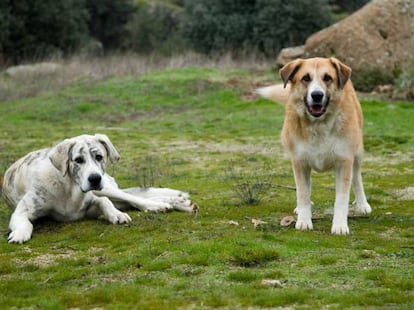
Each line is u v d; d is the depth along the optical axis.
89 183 10.03
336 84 9.43
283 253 8.37
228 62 34.00
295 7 43.94
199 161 17.00
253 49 43.09
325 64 9.47
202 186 13.77
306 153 9.65
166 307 6.66
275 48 44.09
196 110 26.30
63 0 49.19
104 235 9.73
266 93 11.70
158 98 28.12
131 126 23.98
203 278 7.53
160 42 55.38
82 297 7.02
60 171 10.27
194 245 8.58
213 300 6.77
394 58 26.02
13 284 7.59
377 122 21.00
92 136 10.45
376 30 26.45
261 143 19.33
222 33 45.59
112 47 59.44
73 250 9.16
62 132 22.75
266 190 12.97
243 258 8.04
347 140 9.52
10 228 10.20
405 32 26.25
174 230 9.77
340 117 9.48
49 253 9.05
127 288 7.21
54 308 6.76
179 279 7.52
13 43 47.00
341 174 9.61
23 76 33.62
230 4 46.12
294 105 9.65
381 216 10.67
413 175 14.30
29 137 21.72
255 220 10.23
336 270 7.68
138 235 9.59
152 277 7.62
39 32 48.44
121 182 14.67
